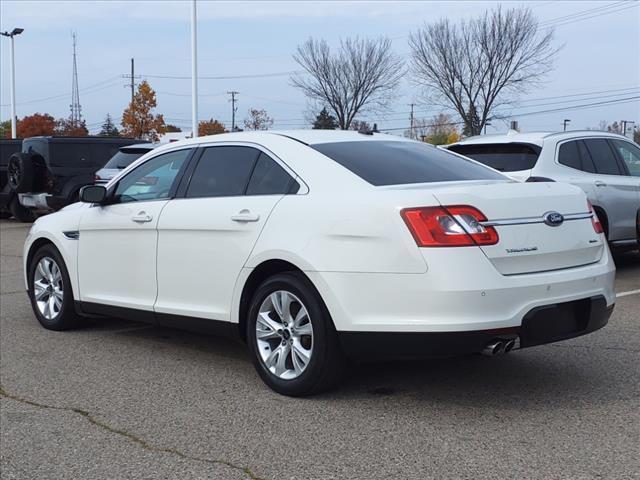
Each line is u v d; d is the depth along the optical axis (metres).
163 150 5.94
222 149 5.46
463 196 4.19
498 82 43.00
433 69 44.06
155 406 4.70
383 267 4.20
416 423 4.27
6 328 7.00
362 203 4.37
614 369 5.25
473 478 3.52
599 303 4.56
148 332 6.79
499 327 4.08
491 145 9.02
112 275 6.06
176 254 5.43
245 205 5.00
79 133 65.44
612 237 9.03
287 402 4.69
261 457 3.85
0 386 5.18
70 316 6.69
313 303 4.52
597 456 3.74
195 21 24.86
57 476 3.71
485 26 42.53
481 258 4.10
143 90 49.06
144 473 3.71
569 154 8.79
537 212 4.40
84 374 5.45
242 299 5.01
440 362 5.50
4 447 4.09
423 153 5.35
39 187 16.42
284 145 5.08
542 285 4.24
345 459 3.79
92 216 6.26
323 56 48.56
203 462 3.81
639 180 9.41
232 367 5.56
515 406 4.52
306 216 4.60
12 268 11.01
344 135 5.39
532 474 3.55
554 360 5.51
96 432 4.28
